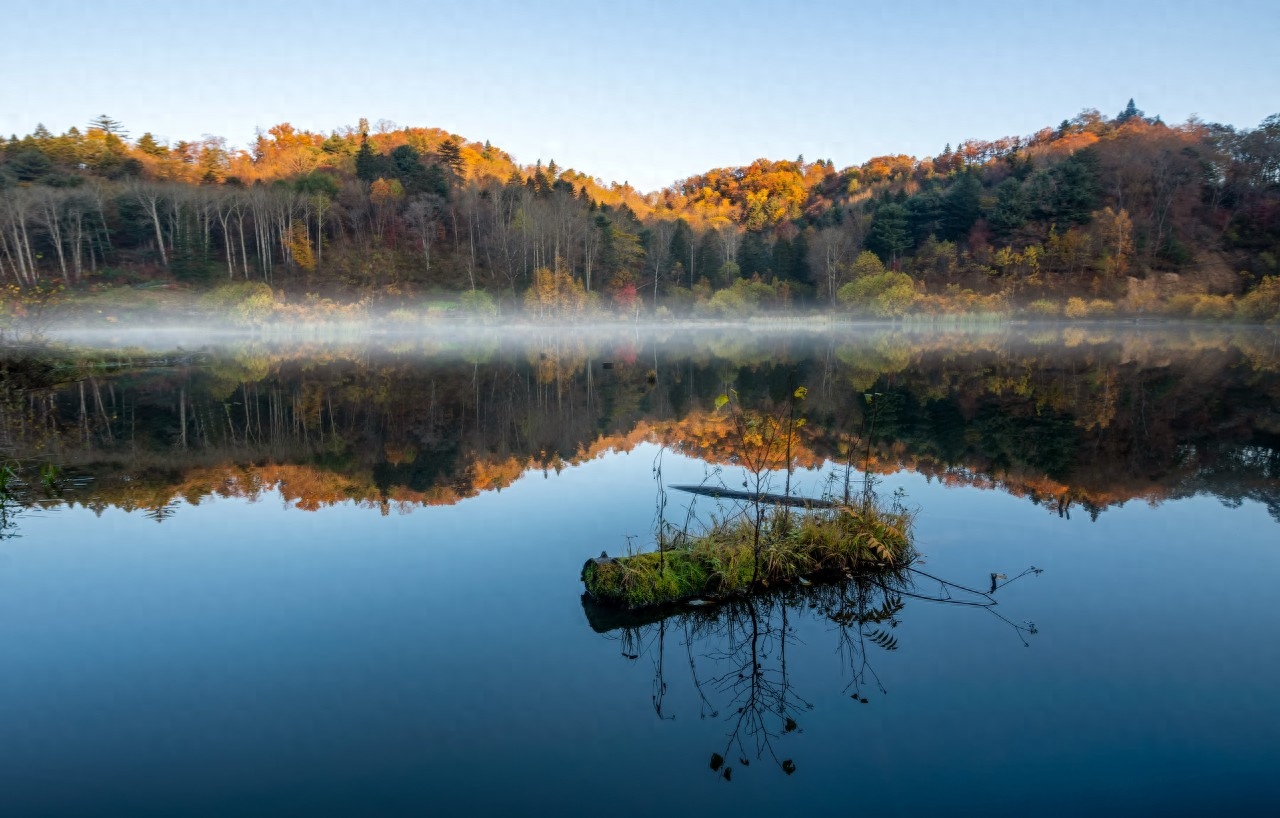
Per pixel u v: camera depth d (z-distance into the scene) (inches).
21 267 2267.5
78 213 2420.0
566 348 1753.2
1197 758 137.8
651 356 1466.5
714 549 243.1
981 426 547.8
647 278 3496.6
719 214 5128.0
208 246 2763.3
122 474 403.9
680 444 494.9
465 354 1520.7
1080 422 564.1
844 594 229.3
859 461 421.4
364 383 934.4
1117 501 329.4
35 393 766.5
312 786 130.2
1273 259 2728.8
